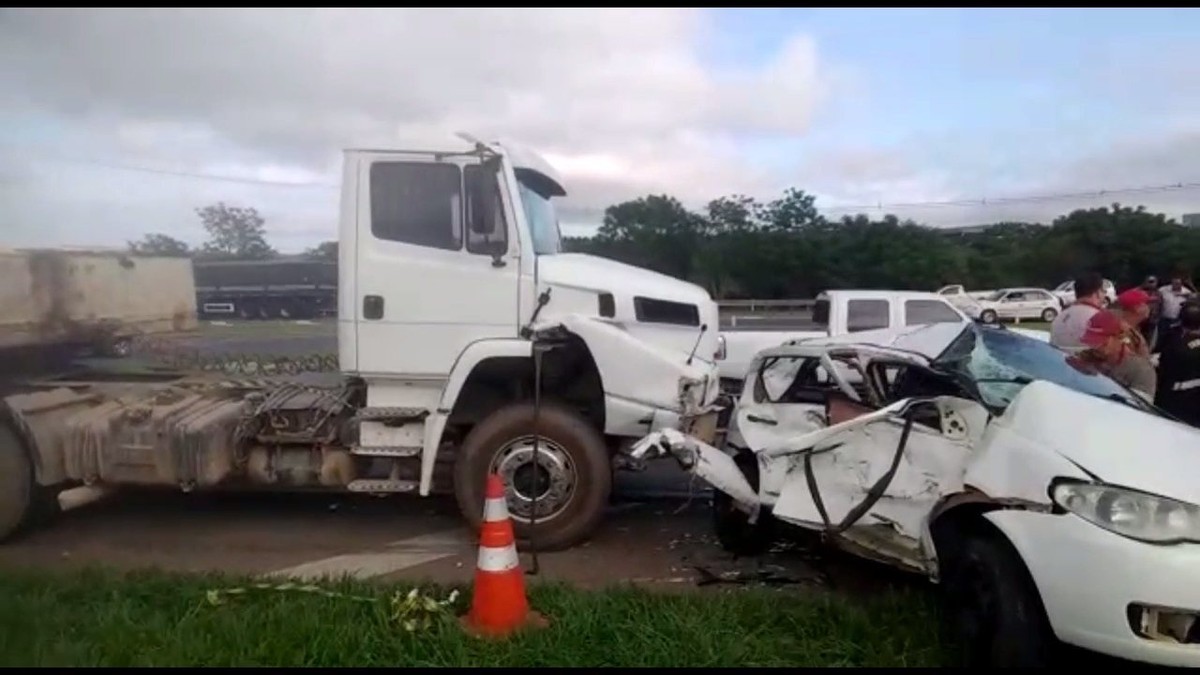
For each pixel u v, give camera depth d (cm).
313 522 664
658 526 662
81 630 402
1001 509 375
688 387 590
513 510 584
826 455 485
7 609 414
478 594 426
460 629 411
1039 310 3434
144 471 614
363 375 609
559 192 704
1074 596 344
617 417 588
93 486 644
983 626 374
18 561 551
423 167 600
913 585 516
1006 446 394
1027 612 361
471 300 604
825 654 398
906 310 1209
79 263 628
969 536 399
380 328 604
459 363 585
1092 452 366
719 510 596
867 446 465
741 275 3328
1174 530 340
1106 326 677
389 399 618
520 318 606
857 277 3775
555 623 422
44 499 635
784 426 570
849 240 3859
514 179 608
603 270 633
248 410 623
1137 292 711
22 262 614
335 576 512
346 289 603
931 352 565
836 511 472
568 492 582
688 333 643
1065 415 388
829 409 546
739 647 398
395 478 627
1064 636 349
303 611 427
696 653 393
